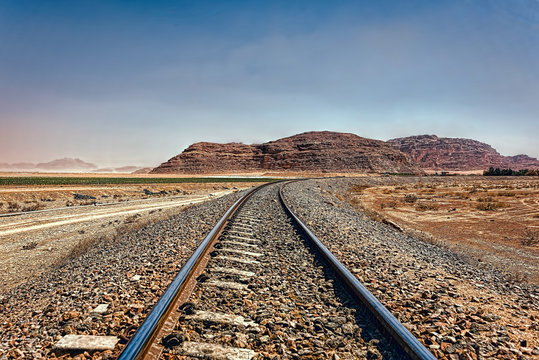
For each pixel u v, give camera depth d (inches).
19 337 144.3
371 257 298.7
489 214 981.8
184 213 597.6
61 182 1755.7
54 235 607.8
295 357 123.3
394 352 125.9
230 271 214.8
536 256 523.2
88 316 152.7
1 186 1320.1
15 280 352.2
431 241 537.3
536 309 194.1
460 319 165.8
